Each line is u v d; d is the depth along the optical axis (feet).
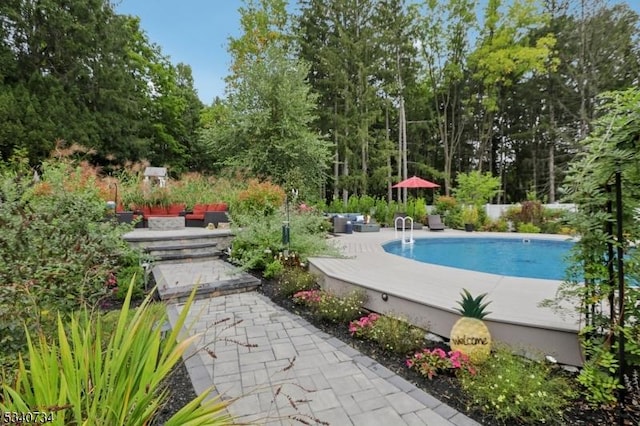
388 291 12.12
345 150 56.85
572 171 7.68
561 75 57.21
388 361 9.27
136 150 59.47
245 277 17.63
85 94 53.16
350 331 11.04
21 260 7.06
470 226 39.11
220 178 44.27
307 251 20.18
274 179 48.21
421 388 7.84
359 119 57.31
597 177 6.78
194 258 22.33
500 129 71.00
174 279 17.30
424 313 10.85
